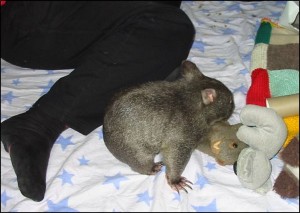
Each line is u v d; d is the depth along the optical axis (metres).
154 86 0.78
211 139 0.76
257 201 0.72
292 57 0.92
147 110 0.74
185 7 1.31
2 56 1.05
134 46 0.89
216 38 1.14
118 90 0.85
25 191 0.74
